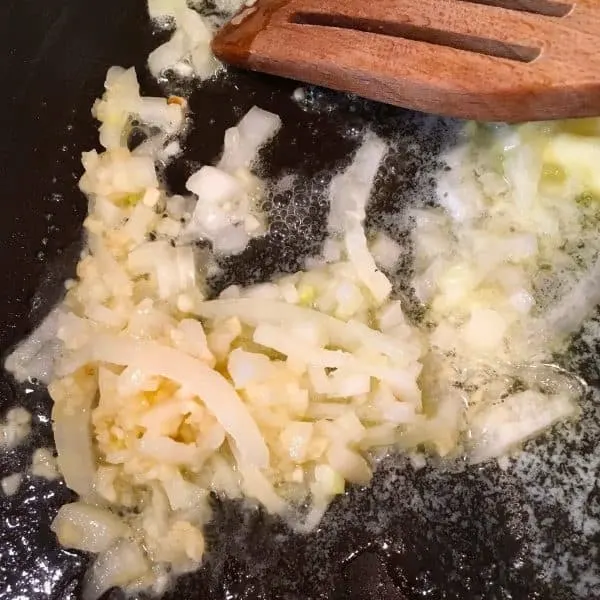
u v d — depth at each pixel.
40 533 0.16
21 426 0.16
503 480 0.16
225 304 0.17
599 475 0.16
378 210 0.18
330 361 0.16
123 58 0.20
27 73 0.20
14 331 0.17
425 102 0.16
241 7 0.20
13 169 0.19
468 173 0.18
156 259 0.17
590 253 0.17
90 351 0.16
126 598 0.15
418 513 0.16
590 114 0.16
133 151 0.18
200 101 0.19
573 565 0.15
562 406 0.16
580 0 0.15
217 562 0.15
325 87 0.18
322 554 0.15
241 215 0.18
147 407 0.15
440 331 0.17
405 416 0.16
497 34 0.16
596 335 0.17
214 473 0.16
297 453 0.15
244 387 0.16
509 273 0.17
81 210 0.18
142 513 0.16
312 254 0.18
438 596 0.15
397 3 0.17
